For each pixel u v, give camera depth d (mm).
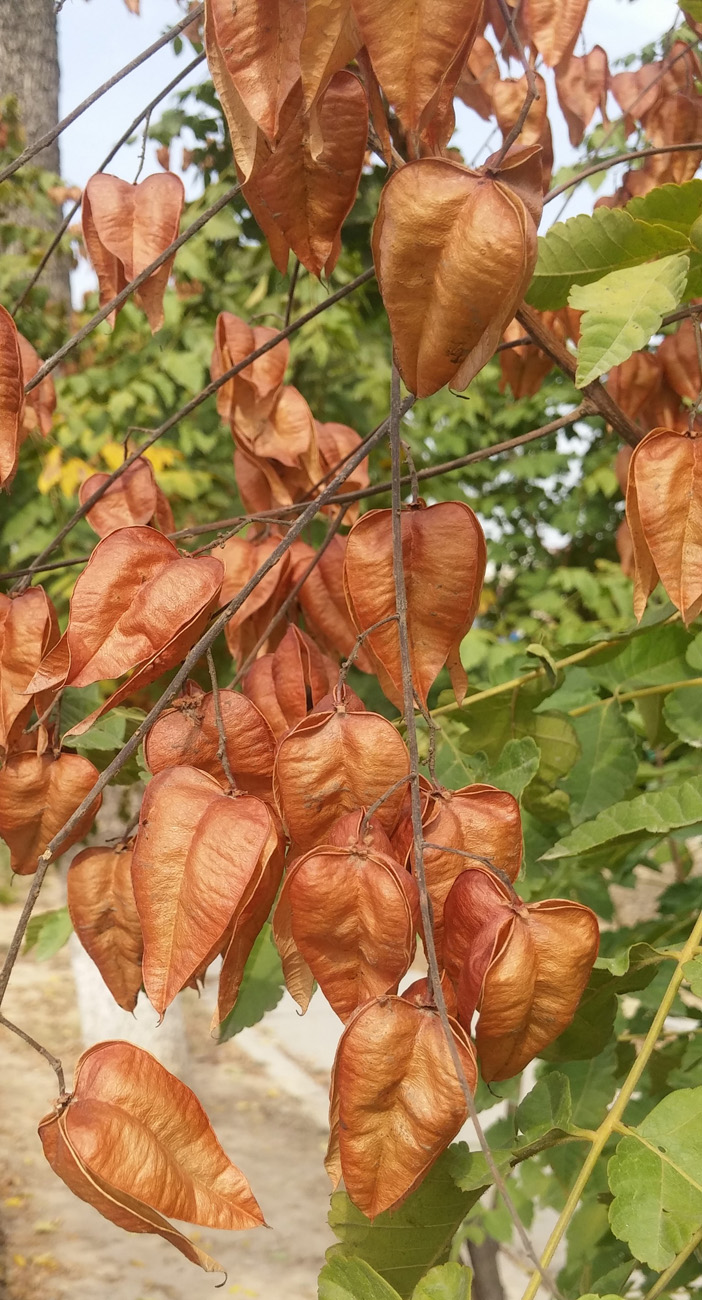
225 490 1243
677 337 478
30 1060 2121
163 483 1125
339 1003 283
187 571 324
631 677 564
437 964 275
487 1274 712
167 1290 1514
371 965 281
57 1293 1472
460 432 2232
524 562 2426
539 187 286
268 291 1177
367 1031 266
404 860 295
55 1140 270
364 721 296
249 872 276
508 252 270
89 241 410
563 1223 301
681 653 561
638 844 561
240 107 300
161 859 283
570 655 542
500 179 280
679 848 707
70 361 1313
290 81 286
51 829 358
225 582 458
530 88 278
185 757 316
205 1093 2078
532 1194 620
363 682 590
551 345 425
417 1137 264
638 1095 562
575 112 510
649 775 620
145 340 1286
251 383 489
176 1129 273
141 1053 276
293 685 375
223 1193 272
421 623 326
